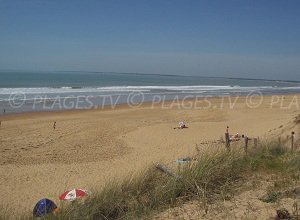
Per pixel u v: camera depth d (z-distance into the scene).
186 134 22.55
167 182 5.40
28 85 69.94
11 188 12.24
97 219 4.88
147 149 18.48
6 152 17.56
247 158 6.84
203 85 94.88
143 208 5.01
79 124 25.84
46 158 16.61
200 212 4.74
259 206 4.84
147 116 30.86
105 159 16.42
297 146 10.80
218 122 27.58
